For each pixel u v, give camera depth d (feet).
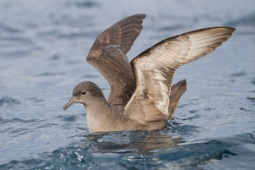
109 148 40.50
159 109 43.62
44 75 64.13
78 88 44.19
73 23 82.23
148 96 42.91
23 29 80.38
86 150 40.01
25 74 64.54
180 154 38.78
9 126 47.60
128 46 48.32
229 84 57.82
